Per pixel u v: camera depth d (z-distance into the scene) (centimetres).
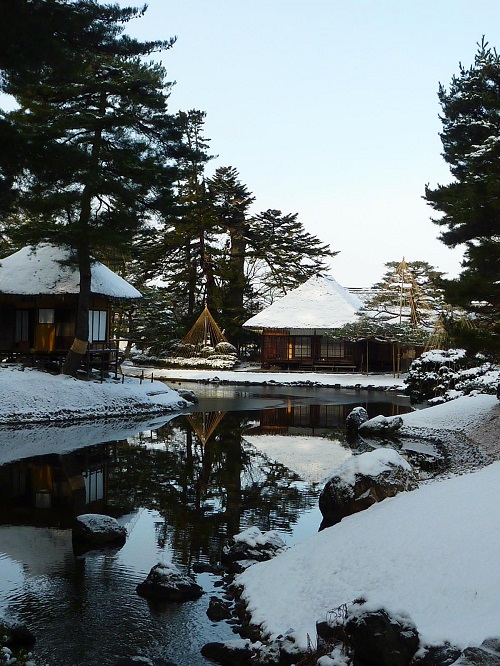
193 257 5397
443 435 2108
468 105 2158
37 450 1917
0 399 2419
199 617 802
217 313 5388
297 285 5922
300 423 2528
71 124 2391
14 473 1623
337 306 4953
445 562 720
